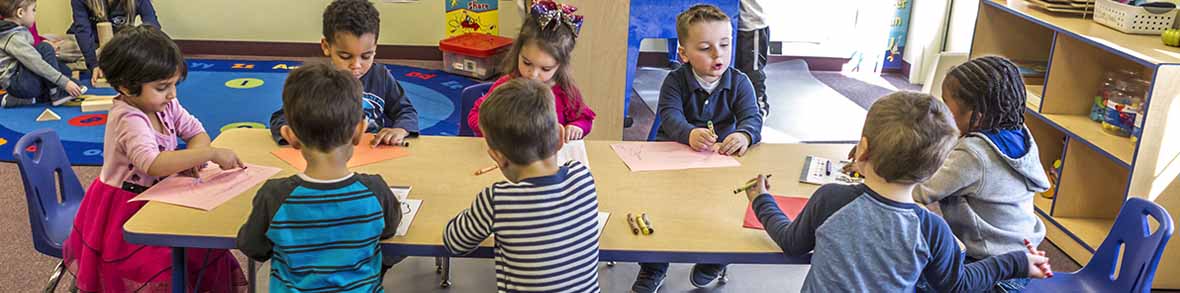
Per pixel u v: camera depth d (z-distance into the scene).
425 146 2.22
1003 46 3.48
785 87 5.07
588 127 2.50
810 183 2.03
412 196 1.87
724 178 2.05
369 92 2.47
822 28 5.44
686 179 2.04
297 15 5.54
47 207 2.20
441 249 1.66
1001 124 1.90
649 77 5.32
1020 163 1.89
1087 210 3.10
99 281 2.02
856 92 5.05
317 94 1.52
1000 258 1.77
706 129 2.31
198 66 5.23
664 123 2.42
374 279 1.63
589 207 1.61
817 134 4.26
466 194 1.90
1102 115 2.99
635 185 1.99
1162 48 2.66
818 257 1.59
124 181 1.97
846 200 1.58
